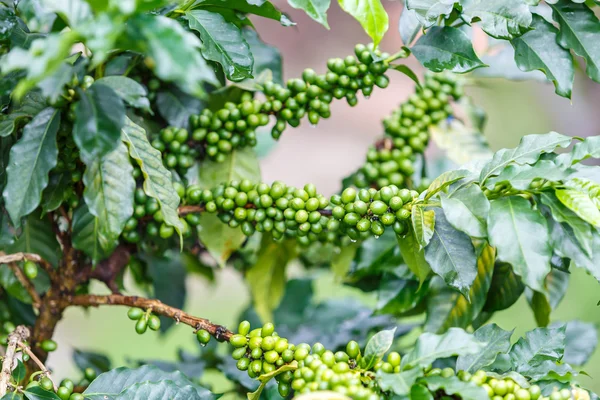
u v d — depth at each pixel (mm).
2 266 1752
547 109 4742
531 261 1571
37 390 1604
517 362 1626
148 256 1868
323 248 1907
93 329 3541
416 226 1607
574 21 1676
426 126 1855
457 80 1868
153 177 1635
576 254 1603
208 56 1651
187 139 1747
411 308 1790
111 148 1525
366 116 5422
